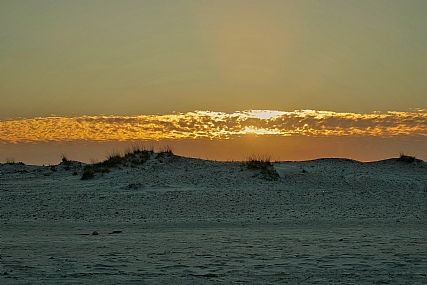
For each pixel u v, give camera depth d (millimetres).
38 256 13219
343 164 39688
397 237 16766
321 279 10492
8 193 31328
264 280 10406
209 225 21109
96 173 37250
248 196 29062
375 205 27188
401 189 32031
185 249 14352
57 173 42969
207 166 37562
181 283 10148
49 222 22312
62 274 10953
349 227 20266
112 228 20281
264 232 18562
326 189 31734
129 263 12188
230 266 11797
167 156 40312
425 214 24578
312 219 22953
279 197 29016
